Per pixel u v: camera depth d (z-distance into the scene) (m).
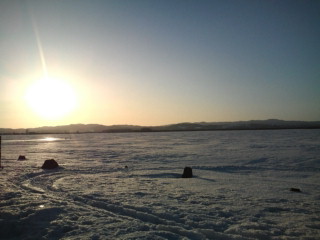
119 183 10.51
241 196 8.08
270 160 17.42
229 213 6.32
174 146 33.22
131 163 18.05
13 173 13.41
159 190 9.00
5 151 31.34
